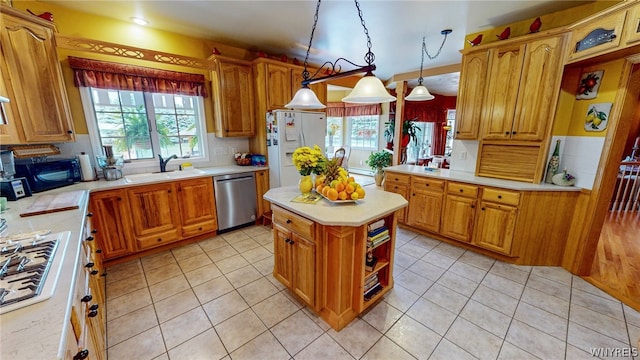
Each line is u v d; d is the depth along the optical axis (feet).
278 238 6.91
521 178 8.91
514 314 6.33
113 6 7.96
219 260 8.95
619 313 6.30
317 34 10.44
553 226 8.25
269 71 11.58
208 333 5.79
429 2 7.78
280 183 11.82
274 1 7.74
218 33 10.30
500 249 8.77
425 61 14.74
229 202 11.02
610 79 7.08
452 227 9.89
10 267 3.22
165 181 9.16
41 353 2.07
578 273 7.92
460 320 6.16
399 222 11.88
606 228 11.27
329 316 5.99
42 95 6.91
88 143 8.92
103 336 5.43
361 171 25.09
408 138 21.33
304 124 12.23
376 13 8.61
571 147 8.20
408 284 7.59
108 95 9.25
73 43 7.63
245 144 13.05
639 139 17.53
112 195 8.18
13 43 6.30
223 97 11.00
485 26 9.55
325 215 5.43
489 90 9.05
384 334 5.75
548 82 7.86
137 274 8.07
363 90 6.12
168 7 8.07
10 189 6.27
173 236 9.63
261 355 5.23
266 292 7.23
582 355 5.18
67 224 4.95
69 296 2.78
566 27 7.31
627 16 5.85
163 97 10.48
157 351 5.31
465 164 10.76
